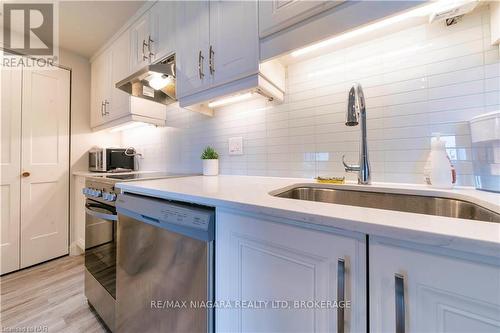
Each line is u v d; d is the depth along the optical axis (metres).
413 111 0.87
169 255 0.77
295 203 0.57
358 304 0.43
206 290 0.66
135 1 1.48
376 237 0.41
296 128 1.17
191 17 1.17
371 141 0.96
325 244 0.47
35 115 1.92
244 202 0.58
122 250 1.01
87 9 1.57
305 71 1.14
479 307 0.33
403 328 0.38
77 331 1.17
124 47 1.71
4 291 1.52
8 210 1.76
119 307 1.02
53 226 2.01
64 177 2.10
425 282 0.37
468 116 0.77
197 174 1.62
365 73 0.98
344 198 0.90
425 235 0.35
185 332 0.72
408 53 0.88
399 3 0.63
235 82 1.02
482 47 0.76
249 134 1.36
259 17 0.89
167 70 1.28
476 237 0.32
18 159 1.82
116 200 1.05
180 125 1.79
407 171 0.88
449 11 0.70
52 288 1.56
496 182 0.66
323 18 0.75
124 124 1.87
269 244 0.55
